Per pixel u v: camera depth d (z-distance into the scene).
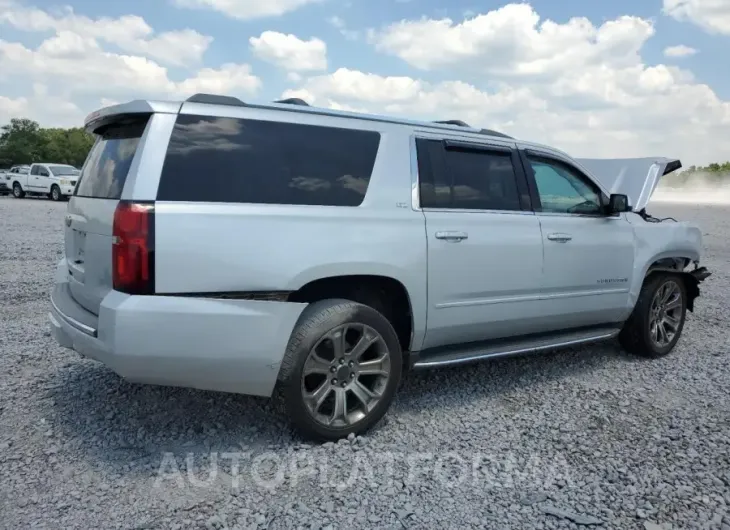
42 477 3.10
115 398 4.16
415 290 3.86
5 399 4.09
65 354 5.09
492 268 4.25
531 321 4.62
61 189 27.33
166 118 3.22
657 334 5.52
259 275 3.27
